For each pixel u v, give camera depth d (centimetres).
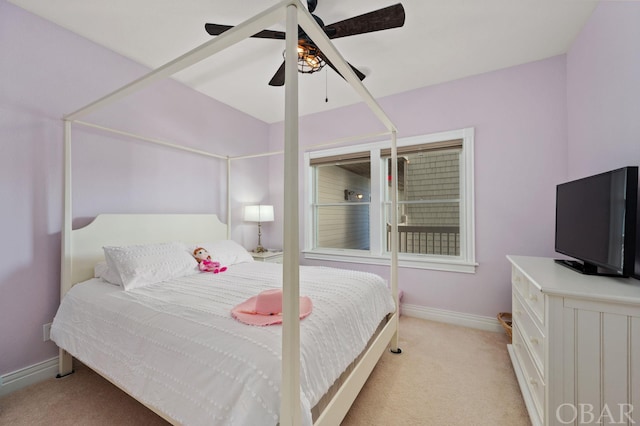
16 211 181
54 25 199
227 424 94
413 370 200
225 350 106
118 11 187
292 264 89
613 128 164
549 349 120
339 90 303
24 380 181
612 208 131
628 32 149
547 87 244
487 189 268
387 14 151
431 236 311
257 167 389
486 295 270
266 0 177
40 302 191
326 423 115
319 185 385
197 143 304
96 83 221
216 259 252
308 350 112
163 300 157
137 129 250
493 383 184
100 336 150
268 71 265
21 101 183
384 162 333
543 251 247
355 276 209
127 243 232
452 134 283
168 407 111
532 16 191
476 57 242
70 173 194
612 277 138
